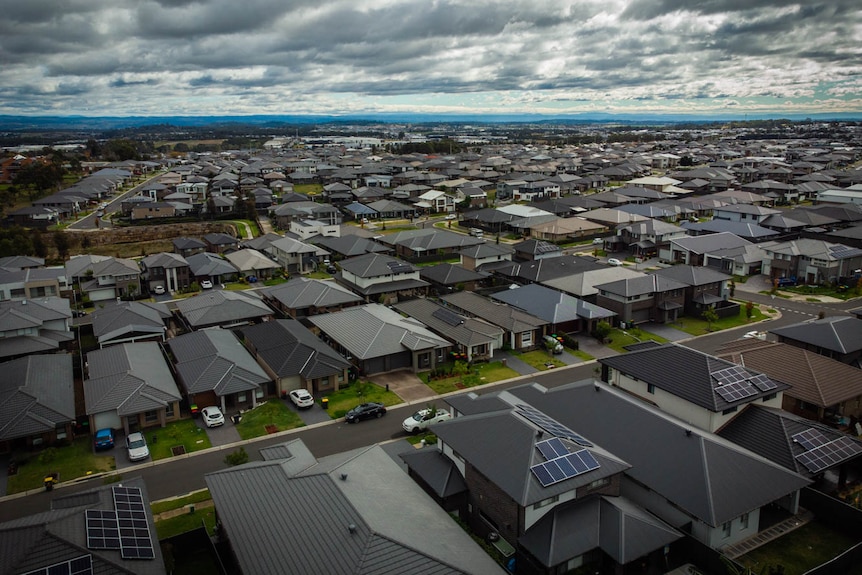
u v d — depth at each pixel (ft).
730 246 283.18
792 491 96.84
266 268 272.10
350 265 247.50
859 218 343.05
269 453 108.37
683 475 97.30
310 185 591.37
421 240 306.55
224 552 93.61
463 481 103.45
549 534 88.17
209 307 199.82
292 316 213.05
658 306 208.95
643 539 88.17
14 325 176.55
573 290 218.38
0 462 123.54
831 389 128.67
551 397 127.13
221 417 138.72
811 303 230.27
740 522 95.35
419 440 131.13
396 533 80.28
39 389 138.82
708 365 123.75
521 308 204.33
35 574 67.67
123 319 189.16
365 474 97.76
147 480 117.08
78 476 118.42
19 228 332.80
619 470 96.73
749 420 115.65
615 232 361.10
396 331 175.22
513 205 415.64
